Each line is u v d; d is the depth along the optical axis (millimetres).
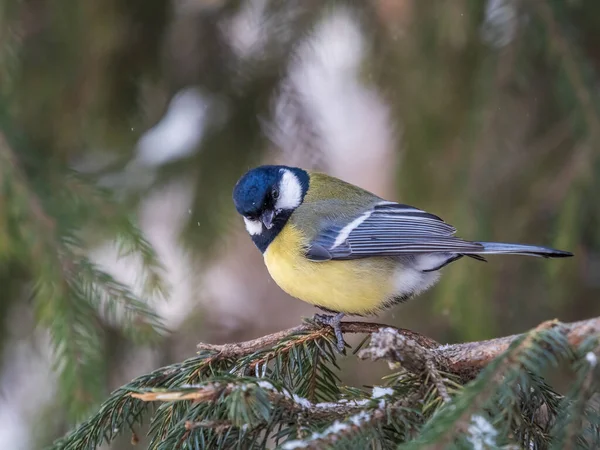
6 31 8414
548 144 9484
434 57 9383
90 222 8188
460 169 8914
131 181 9617
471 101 9023
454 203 8836
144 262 8109
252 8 9883
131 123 9992
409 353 4848
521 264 9867
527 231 9539
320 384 6016
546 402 5012
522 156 9523
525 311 9953
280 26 9602
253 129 9883
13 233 7398
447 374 4996
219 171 9781
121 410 5668
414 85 9523
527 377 4438
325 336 6172
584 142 8523
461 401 4215
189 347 9828
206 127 9891
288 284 8172
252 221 8469
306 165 10031
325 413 4930
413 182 9578
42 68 9461
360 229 8047
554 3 8688
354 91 10578
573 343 4520
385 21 9586
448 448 3965
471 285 8680
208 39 10039
